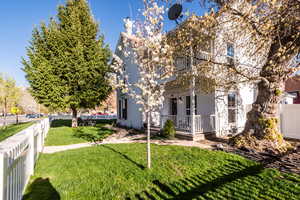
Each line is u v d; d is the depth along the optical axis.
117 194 3.20
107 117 30.69
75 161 5.13
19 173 2.98
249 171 3.89
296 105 7.48
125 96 14.50
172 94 11.80
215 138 8.27
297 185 3.20
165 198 3.03
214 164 4.40
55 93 12.50
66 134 10.72
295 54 5.21
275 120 5.91
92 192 3.29
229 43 6.60
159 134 9.39
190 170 4.12
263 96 6.05
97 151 6.20
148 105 4.53
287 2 4.08
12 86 19.08
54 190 3.41
